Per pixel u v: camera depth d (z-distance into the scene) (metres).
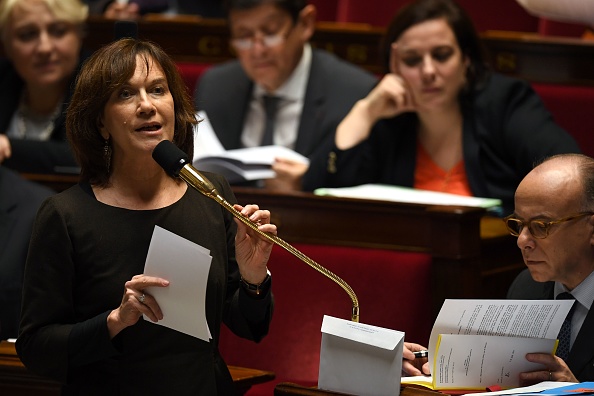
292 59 15.83
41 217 8.44
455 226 11.55
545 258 8.89
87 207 8.45
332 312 12.05
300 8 15.67
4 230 12.69
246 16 15.50
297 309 12.21
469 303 7.97
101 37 18.45
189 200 8.66
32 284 8.38
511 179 13.95
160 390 8.38
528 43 16.19
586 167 8.87
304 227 12.38
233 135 16.12
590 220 8.77
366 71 16.58
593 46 15.90
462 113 14.13
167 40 18.39
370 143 14.59
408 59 13.99
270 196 12.49
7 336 12.44
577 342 8.86
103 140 8.59
